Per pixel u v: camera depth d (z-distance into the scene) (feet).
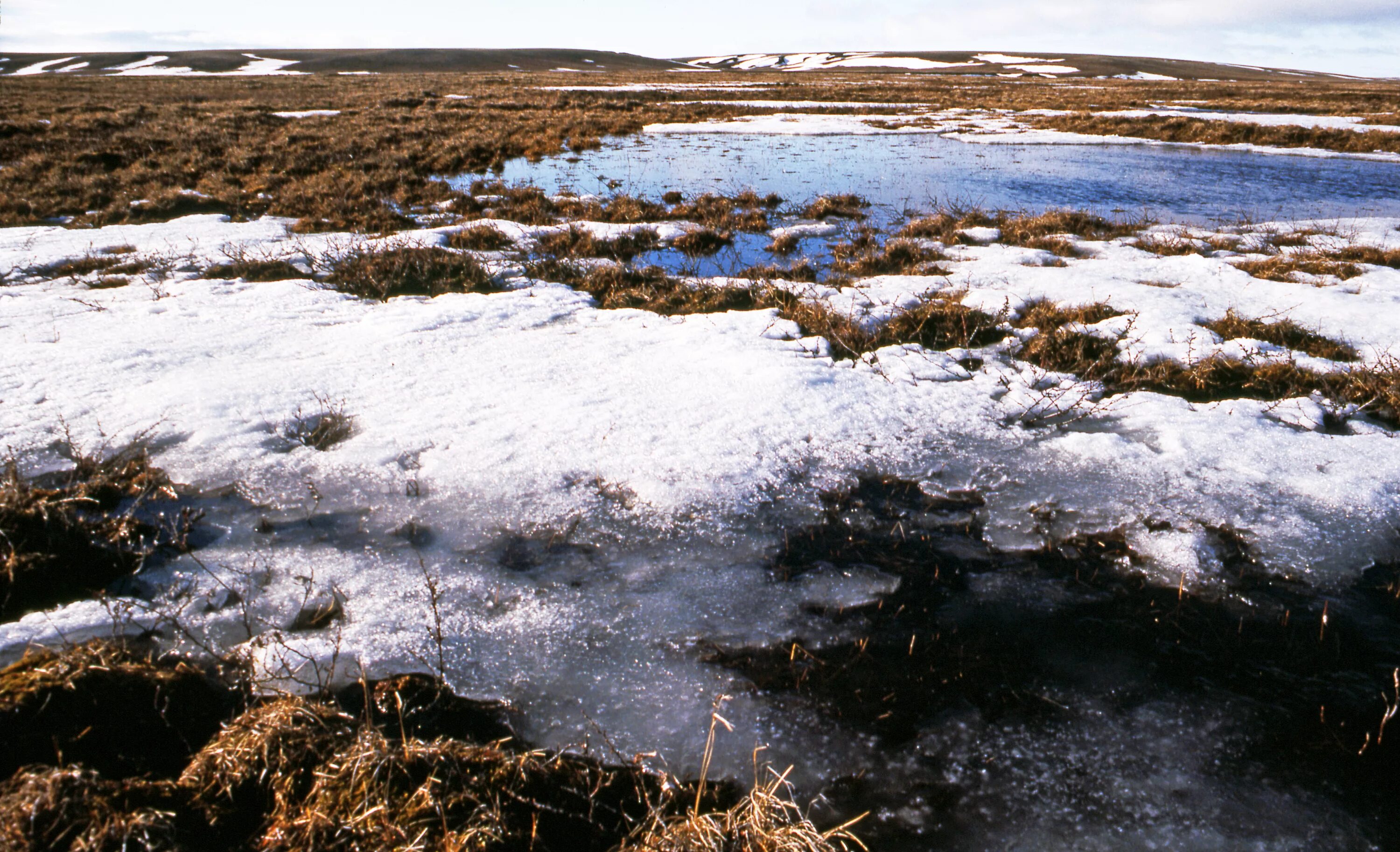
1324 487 13.76
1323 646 10.23
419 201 41.29
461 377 18.35
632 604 11.00
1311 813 7.88
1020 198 43.68
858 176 51.42
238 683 9.13
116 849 5.98
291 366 18.75
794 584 11.52
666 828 7.03
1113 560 12.11
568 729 8.90
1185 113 97.40
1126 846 7.57
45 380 17.40
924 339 22.06
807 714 9.16
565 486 13.80
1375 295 24.72
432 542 12.25
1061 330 21.43
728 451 15.06
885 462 14.98
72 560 11.10
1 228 34.88
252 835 6.91
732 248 33.24
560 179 49.93
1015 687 9.59
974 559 12.17
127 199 40.16
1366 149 64.49
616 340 21.17
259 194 43.16
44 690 7.37
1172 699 9.37
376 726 8.51
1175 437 15.72
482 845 6.59
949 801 8.04
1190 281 26.76
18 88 124.67
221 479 13.78
